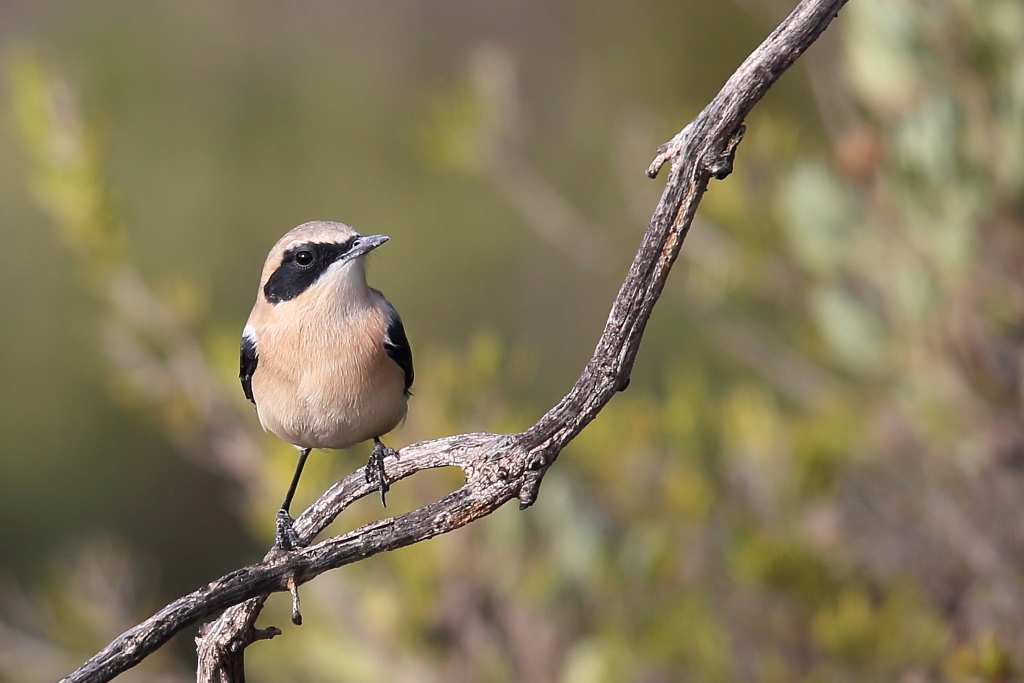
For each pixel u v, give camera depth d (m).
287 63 23.22
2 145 21.94
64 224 12.12
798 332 12.48
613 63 21.56
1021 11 10.04
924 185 10.15
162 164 21.94
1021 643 9.91
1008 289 10.34
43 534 21.30
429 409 11.39
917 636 10.04
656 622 10.88
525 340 22.27
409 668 11.31
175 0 23.14
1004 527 10.62
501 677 11.17
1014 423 10.67
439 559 11.23
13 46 21.88
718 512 11.28
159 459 22.17
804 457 10.91
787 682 10.44
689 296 14.33
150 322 11.99
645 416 11.76
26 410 21.78
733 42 20.59
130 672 12.52
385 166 22.69
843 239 10.89
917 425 11.26
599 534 11.24
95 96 20.88
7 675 12.70
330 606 11.55
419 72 23.05
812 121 16.56
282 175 22.53
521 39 22.48
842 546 11.17
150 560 21.78
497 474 6.44
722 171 5.93
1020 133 10.02
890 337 10.95
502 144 13.40
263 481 11.41
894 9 10.35
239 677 7.21
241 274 21.94
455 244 22.47
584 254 13.87
